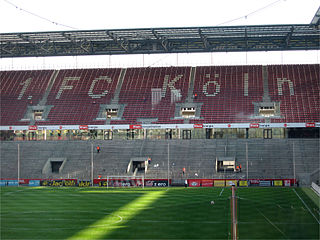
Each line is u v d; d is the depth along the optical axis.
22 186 78.50
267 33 88.44
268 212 48.62
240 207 51.81
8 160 87.44
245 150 84.38
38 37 93.94
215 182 74.31
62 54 105.62
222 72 104.38
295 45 98.50
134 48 102.50
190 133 91.25
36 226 43.50
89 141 91.62
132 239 38.00
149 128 90.94
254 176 76.19
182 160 82.69
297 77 99.31
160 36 92.25
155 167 81.25
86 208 53.28
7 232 41.03
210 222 44.22
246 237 37.91
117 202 57.41
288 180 72.62
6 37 94.38
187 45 100.19
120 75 107.44
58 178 80.38
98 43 100.50
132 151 86.94
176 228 41.84
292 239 37.16
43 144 92.00
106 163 83.75
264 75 101.50
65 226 43.38
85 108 98.56
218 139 88.81
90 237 38.81
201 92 98.94
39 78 109.25
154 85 102.81
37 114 99.75
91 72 109.62
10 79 109.75
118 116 95.38
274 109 91.88
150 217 47.19
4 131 96.94
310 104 90.88
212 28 84.75
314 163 79.00
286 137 88.31
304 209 50.22
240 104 94.12
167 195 63.12
